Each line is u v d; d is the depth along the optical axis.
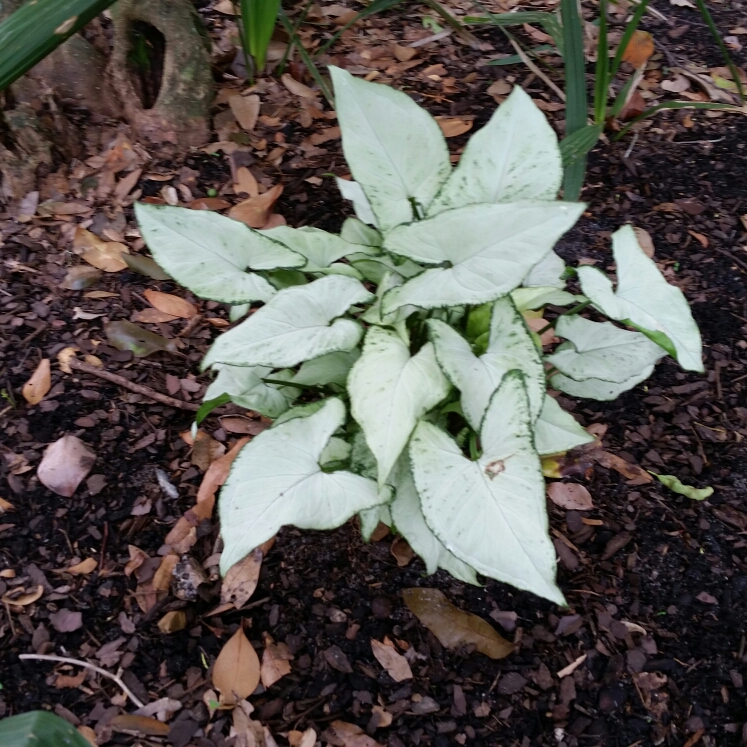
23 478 0.72
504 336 0.50
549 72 1.20
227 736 0.58
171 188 0.96
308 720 0.59
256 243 0.52
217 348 0.47
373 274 0.58
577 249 0.94
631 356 0.56
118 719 0.58
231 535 0.46
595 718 0.60
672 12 1.36
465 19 1.17
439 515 0.45
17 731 0.38
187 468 0.73
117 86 0.98
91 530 0.69
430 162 0.54
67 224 0.93
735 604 0.66
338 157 1.04
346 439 0.58
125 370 0.81
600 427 0.79
